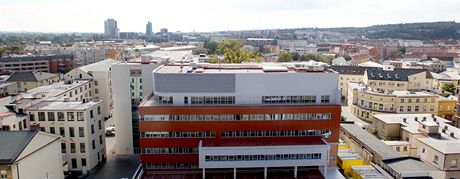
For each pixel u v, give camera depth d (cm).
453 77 15312
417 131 8731
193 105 6919
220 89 6962
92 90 12288
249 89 7006
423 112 11794
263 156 6619
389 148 8025
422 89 14638
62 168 6881
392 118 10000
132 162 8394
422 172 6725
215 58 18425
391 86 14525
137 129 8662
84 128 7631
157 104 6956
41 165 6094
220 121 6862
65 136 7688
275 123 6950
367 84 14688
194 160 7006
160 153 6962
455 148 7206
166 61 9138
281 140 7012
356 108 12762
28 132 5962
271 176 6881
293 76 7019
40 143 6062
